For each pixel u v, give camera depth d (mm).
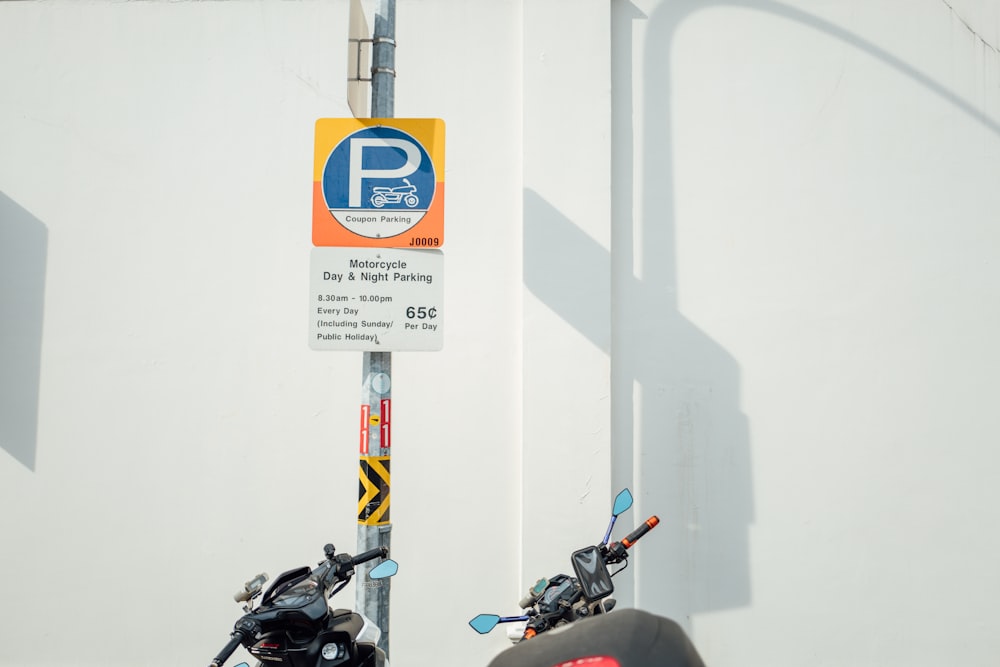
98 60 4941
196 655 4672
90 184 4887
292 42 4965
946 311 4805
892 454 4734
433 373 4781
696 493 4734
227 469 4758
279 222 4883
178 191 4891
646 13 4957
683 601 4688
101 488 4738
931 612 4660
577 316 4715
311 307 3631
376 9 3910
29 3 4945
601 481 4629
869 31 4941
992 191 4867
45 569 4699
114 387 4785
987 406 4750
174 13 4965
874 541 4703
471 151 4883
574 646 1534
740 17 4949
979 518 4699
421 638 4664
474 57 4930
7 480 4727
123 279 4844
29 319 4812
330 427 4781
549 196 4781
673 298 4836
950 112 4906
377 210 3674
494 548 4695
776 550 4711
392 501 4723
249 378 4801
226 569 4711
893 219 4855
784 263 4844
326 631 3072
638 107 4922
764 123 4910
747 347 4805
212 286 4852
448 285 4824
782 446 4758
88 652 4672
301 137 4922
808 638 4668
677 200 4883
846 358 4789
